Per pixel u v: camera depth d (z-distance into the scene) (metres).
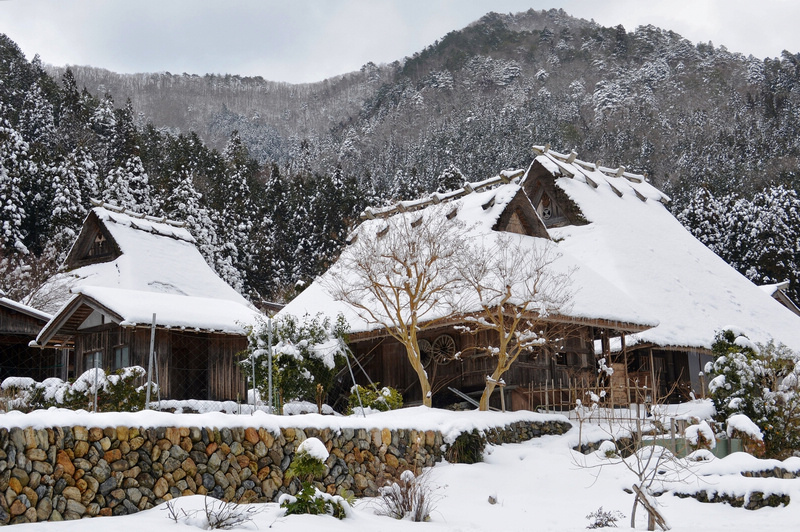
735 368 20.64
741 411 19.98
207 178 66.69
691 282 32.72
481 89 172.12
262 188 69.12
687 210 61.50
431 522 11.88
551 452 17.69
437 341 24.69
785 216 58.03
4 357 25.45
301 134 182.62
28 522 9.35
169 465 10.97
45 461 9.69
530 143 98.62
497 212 26.61
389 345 26.05
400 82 176.00
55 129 63.66
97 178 52.38
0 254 37.22
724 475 14.79
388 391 19.72
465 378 23.81
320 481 12.94
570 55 190.25
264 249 58.31
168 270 30.64
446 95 168.38
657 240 35.09
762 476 15.09
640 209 37.81
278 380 16.92
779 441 19.50
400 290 22.02
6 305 24.23
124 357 20.52
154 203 52.09
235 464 11.80
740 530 11.51
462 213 27.44
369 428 14.20
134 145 61.91
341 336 19.62
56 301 30.02
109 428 10.44
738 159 90.00
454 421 16.39
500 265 21.67
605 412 21.02
